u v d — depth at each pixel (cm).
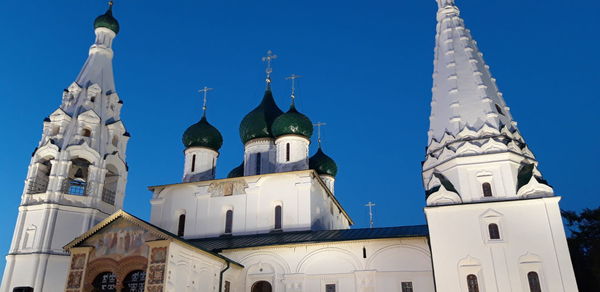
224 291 2964
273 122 4275
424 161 2988
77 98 4038
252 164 4275
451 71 3084
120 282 2477
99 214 3644
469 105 2928
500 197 2619
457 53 3167
